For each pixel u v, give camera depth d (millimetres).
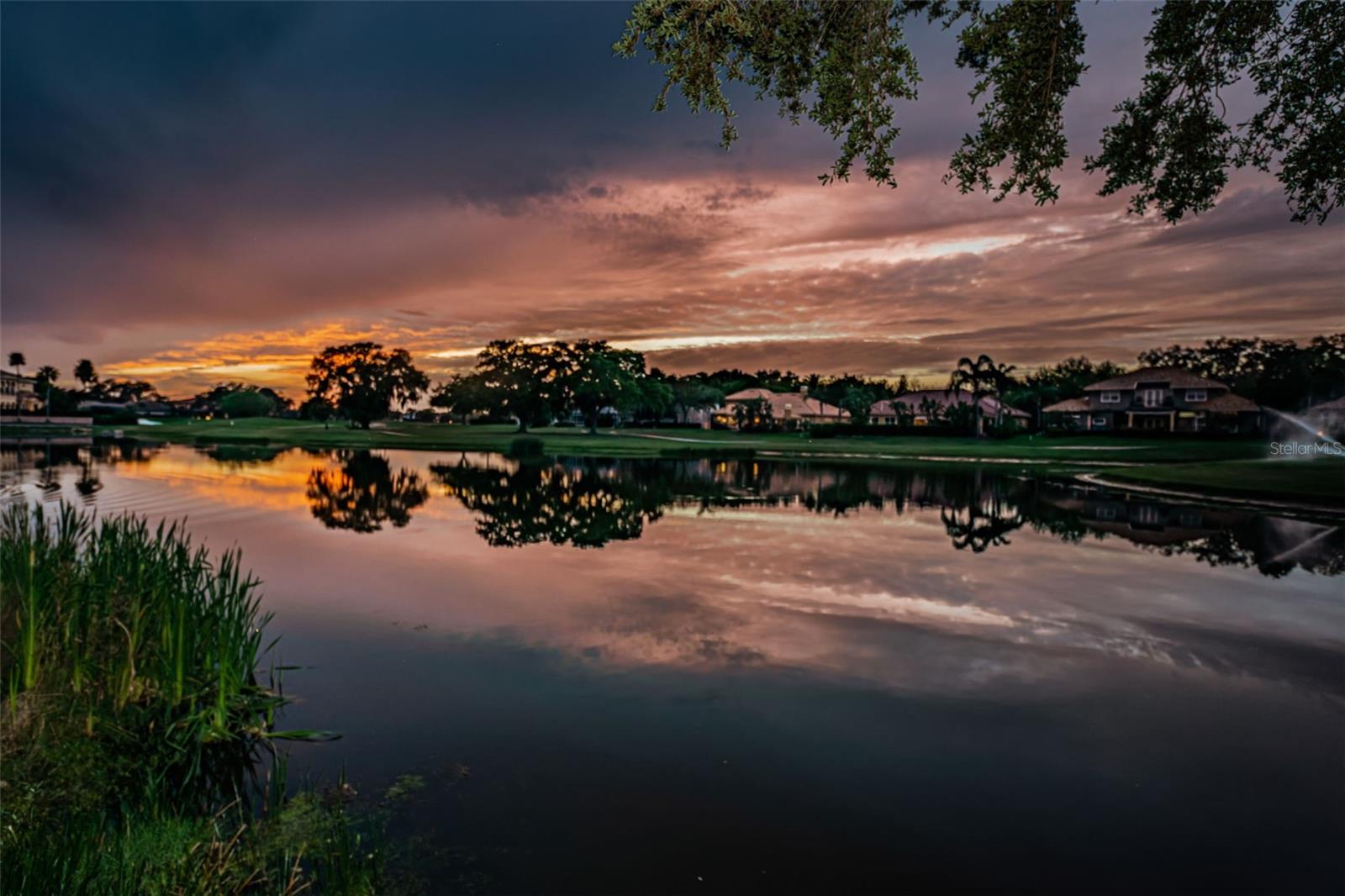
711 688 7207
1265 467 29203
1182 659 8008
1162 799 5191
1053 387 92562
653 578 11836
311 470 35219
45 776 5410
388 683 7344
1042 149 6867
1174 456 45062
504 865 4469
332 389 91938
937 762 5742
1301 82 7309
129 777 5551
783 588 11164
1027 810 5062
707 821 4930
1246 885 4270
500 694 7074
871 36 5957
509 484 28734
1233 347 93000
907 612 9852
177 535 15867
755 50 6164
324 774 5602
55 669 6570
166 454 47438
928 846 4656
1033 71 6586
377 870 4410
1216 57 7504
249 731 6328
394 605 10219
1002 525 17688
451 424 115812
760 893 4199
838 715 6555
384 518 19016
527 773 5566
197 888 4117
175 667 6648
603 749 5953
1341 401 60531
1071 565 12836
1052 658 8016
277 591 11000
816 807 5098
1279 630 9016
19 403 115562
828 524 17969
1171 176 8023
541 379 80750
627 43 5938
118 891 3832
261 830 4867
